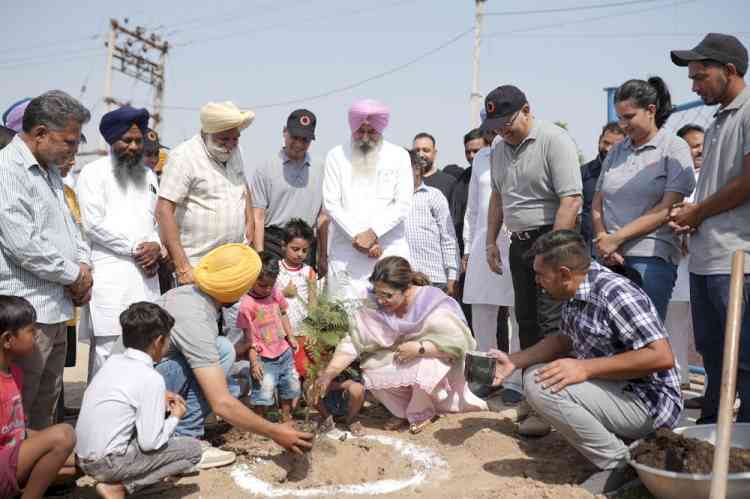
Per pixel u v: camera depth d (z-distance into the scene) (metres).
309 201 6.93
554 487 3.88
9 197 3.81
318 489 4.13
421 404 5.24
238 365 5.81
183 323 4.08
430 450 4.83
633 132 4.96
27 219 3.88
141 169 5.50
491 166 5.75
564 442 4.82
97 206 5.20
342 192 6.05
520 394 6.23
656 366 3.81
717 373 4.70
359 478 4.34
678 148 4.84
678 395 4.01
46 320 4.01
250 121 5.41
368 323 5.21
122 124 5.27
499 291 6.76
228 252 4.19
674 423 3.99
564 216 5.09
